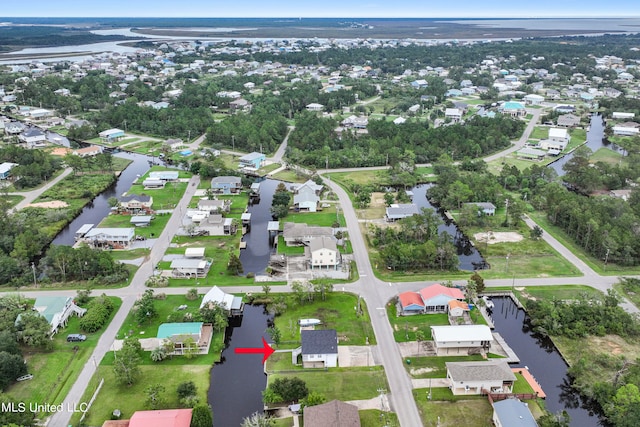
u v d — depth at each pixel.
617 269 132.00
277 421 82.81
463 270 132.38
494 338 105.00
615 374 91.19
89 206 180.75
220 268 132.88
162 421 77.69
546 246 146.38
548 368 97.38
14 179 199.12
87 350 98.94
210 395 89.75
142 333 104.56
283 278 127.50
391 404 85.94
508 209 168.00
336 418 76.81
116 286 122.88
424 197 190.38
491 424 81.62
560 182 195.75
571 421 84.69
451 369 89.50
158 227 158.38
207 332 104.38
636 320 107.44
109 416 82.62
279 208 165.88
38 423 80.81
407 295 115.00
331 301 117.25
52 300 108.94
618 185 188.88
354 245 145.75
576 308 109.81
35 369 93.44
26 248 135.88
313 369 94.69
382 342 102.56
